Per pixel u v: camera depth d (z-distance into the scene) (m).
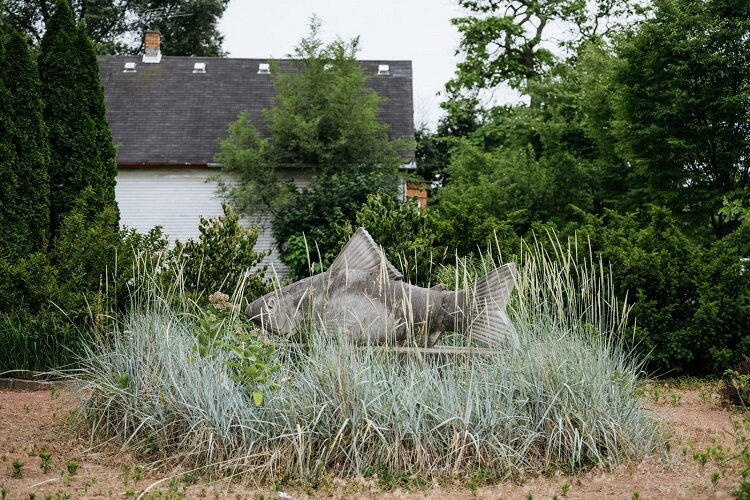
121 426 7.48
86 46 16.97
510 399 6.93
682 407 9.84
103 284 11.51
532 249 13.34
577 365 7.35
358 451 6.53
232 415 6.78
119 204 26.41
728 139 18.83
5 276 11.55
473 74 33.62
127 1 41.22
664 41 19.02
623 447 7.05
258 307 8.94
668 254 12.73
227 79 30.02
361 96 25.50
